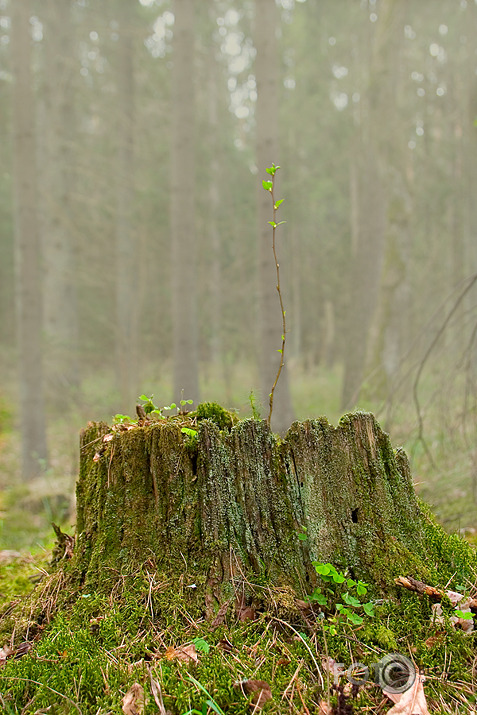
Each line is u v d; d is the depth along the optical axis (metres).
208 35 17.66
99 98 14.30
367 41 15.23
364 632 1.89
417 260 17.14
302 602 1.97
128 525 2.11
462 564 2.24
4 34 14.39
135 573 2.05
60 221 12.80
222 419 2.33
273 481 2.10
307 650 1.83
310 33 16.55
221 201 20.72
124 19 14.95
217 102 21.47
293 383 13.44
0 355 18.28
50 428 10.09
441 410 4.88
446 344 5.62
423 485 4.01
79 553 2.18
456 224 16.02
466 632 1.94
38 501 5.61
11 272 23.55
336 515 2.11
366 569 2.07
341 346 24.17
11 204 22.33
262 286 8.34
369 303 11.70
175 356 9.34
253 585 1.99
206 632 1.89
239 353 17.80
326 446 2.14
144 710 1.61
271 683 1.71
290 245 23.62
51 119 13.23
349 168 18.66
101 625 1.94
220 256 20.53
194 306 9.42
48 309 12.81
